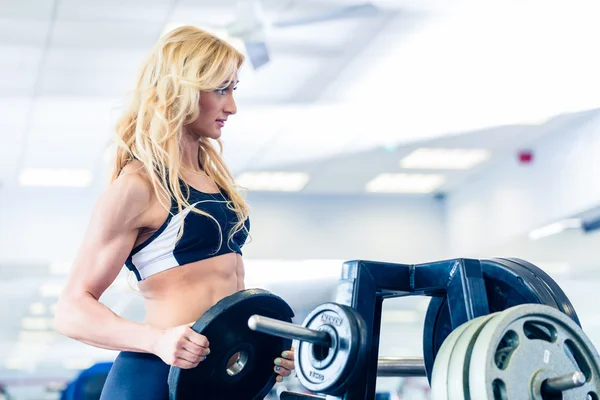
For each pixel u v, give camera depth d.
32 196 9.45
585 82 6.69
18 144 7.69
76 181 9.12
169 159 1.62
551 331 1.32
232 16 5.37
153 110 1.67
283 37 5.79
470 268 1.57
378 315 1.72
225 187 1.80
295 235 10.38
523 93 6.93
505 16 5.43
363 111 7.28
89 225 1.59
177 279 1.61
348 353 1.34
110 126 7.22
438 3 5.23
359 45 5.91
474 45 5.93
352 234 10.57
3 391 12.10
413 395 7.62
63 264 9.66
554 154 8.41
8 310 12.73
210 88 1.66
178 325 1.59
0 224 9.30
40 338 15.28
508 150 8.83
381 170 9.39
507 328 1.25
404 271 1.65
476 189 9.99
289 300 11.73
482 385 1.20
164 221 1.61
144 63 1.74
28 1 5.05
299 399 1.69
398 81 6.64
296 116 7.36
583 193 7.90
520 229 9.03
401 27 5.63
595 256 9.41
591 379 1.31
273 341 1.62
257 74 6.40
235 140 7.96
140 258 1.64
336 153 8.55
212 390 1.56
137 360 1.57
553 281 1.61
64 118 7.04
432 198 10.93
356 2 5.30
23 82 6.32
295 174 9.50
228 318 1.49
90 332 1.50
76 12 5.23
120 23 5.42
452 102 7.11
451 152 8.78
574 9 5.30
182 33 1.70
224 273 1.67
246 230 1.80
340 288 1.60
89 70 6.14
